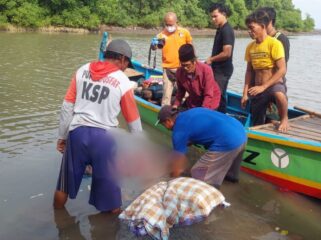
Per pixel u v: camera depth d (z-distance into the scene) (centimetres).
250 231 420
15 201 454
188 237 402
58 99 894
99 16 3659
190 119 432
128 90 407
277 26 6888
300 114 629
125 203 455
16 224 412
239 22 5391
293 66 1820
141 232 394
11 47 1839
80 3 3450
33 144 612
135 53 1952
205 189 423
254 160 540
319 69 1745
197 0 4938
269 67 553
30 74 1189
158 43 710
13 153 576
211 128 436
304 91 1197
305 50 2966
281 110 547
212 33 4772
